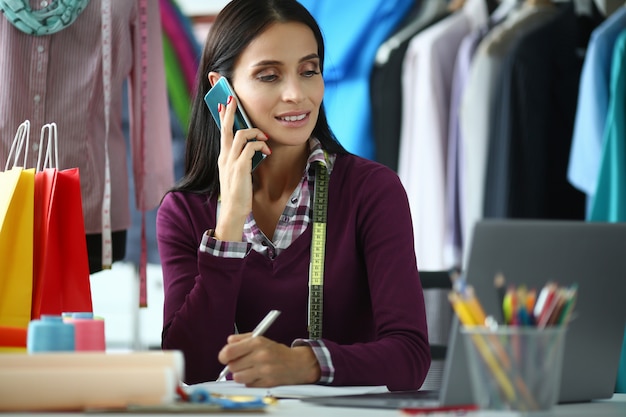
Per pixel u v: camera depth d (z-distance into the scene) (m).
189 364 2.31
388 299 2.30
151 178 3.86
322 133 2.56
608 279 1.81
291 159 2.51
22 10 3.42
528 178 4.57
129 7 3.66
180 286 2.48
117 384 1.54
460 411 1.59
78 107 3.55
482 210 4.64
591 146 4.29
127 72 3.71
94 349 1.83
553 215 4.60
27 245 2.28
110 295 5.48
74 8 3.49
